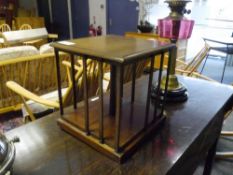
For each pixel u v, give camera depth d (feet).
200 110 3.28
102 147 2.29
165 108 3.28
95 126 2.51
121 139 2.29
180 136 2.65
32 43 14.17
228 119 7.50
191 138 2.62
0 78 6.60
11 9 20.89
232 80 12.16
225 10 13.97
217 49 11.59
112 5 16.30
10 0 20.80
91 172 2.09
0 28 16.08
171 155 2.32
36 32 14.34
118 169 2.13
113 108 2.65
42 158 2.26
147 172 2.09
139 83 4.14
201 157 3.29
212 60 16.01
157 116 2.78
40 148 2.41
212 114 3.18
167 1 3.25
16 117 7.62
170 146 2.46
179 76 4.76
